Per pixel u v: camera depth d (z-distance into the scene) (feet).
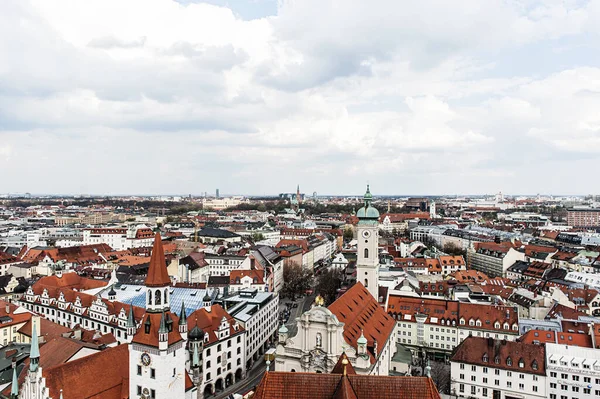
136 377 242.78
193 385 275.18
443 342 498.28
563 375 364.58
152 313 241.55
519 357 383.86
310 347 327.67
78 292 533.14
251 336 469.57
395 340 460.55
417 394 209.15
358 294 426.10
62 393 233.96
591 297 582.76
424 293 629.92
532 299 573.33
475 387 393.50
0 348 343.05
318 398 213.87
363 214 490.90
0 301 481.05
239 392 403.95
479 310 497.87
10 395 255.91
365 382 212.43
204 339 389.39
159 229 246.27
